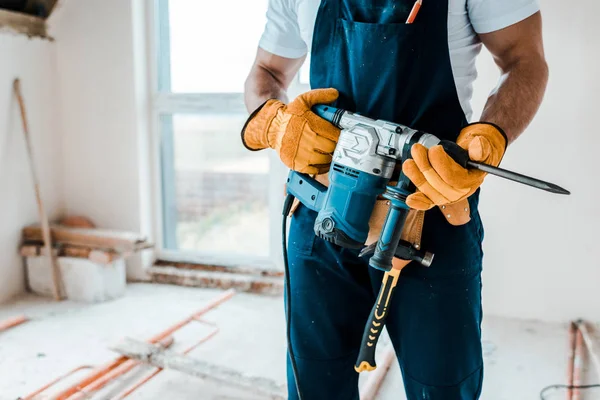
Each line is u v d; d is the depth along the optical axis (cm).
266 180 279
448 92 92
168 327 220
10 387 182
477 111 229
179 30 274
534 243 235
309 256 104
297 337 108
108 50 274
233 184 285
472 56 95
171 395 182
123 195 287
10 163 260
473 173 79
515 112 90
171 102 281
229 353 211
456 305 95
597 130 219
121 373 187
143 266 291
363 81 94
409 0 89
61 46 280
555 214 230
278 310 254
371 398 179
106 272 262
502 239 238
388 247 86
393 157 87
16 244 267
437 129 93
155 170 290
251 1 258
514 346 217
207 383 189
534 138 227
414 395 101
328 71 100
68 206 296
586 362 203
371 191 88
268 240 286
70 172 293
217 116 278
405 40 89
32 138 271
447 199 79
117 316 244
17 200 265
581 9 213
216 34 268
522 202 233
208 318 245
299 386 109
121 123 280
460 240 95
